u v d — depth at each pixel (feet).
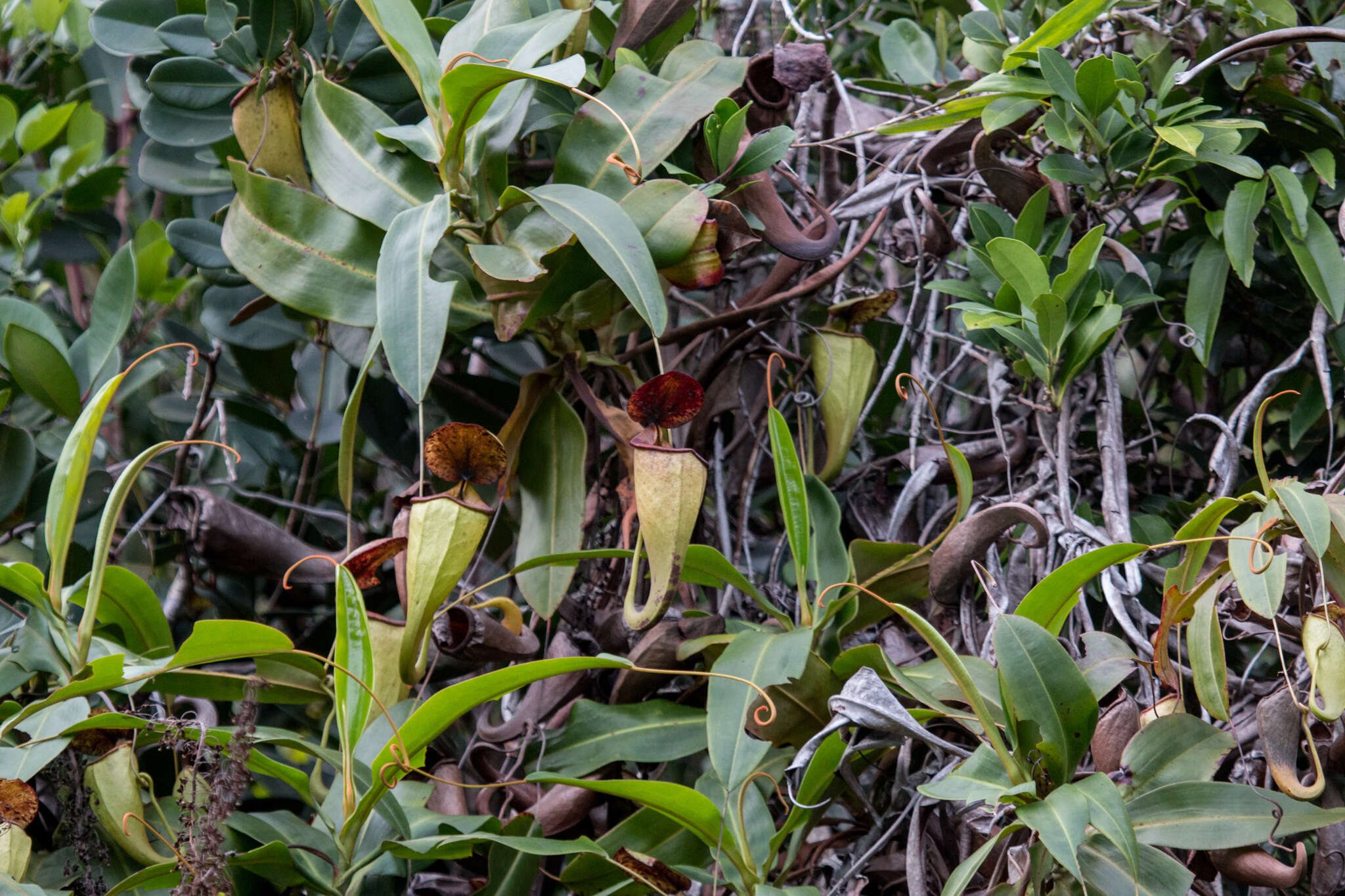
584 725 14.30
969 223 14.98
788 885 14.39
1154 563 14.64
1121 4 14.97
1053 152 14.78
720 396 14.73
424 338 13.70
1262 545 13.58
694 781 14.52
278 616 15.39
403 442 15.16
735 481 14.92
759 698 13.91
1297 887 14.39
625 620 13.89
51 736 13.74
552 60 14.48
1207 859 13.91
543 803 14.28
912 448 14.67
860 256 15.49
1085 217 14.76
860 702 13.67
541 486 14.35
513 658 14.28
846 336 14.58
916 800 13.96
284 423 15.34
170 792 14.46
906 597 14.34
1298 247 14.44
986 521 14.08
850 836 14.32
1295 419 14.85
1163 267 14.96
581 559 14.20
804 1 15.28
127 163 16.21
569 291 14.07
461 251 14.32
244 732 13.69
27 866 13.85
